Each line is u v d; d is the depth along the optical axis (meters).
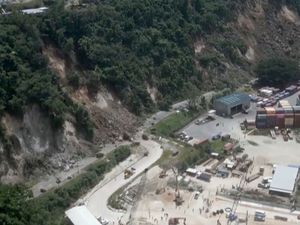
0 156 147.50
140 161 170.62
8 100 154.88
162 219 144.88
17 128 154.25
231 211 149.12
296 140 194.88
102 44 199.38
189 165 171.75
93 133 173.50
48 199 142.88
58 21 187.00
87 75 187.50
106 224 141.00
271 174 168.88
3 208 105.81
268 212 149.25
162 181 161.75
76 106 171.38
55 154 160.38
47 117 161.38
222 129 199.88
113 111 187.88
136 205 150.38
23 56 166.62
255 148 187.38
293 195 157.25
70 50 186.50
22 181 149.62
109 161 166.62
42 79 164.38
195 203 152.75
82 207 143.00
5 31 167.38
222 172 168.38
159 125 193.00
